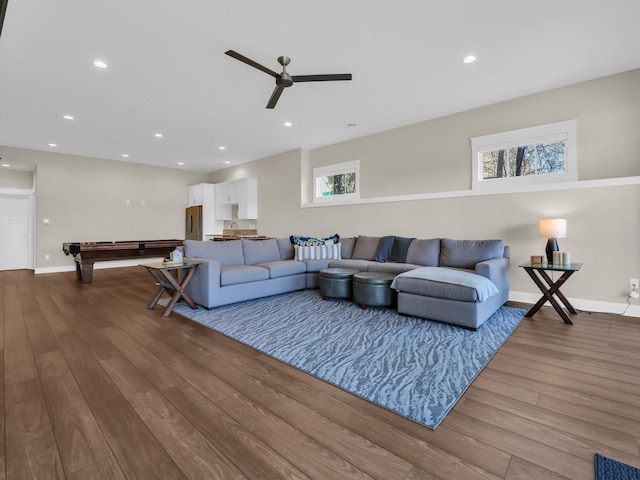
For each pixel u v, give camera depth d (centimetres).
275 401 173
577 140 369
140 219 797
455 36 275
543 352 238
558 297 353
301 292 452
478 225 427
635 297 328
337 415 160
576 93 369
